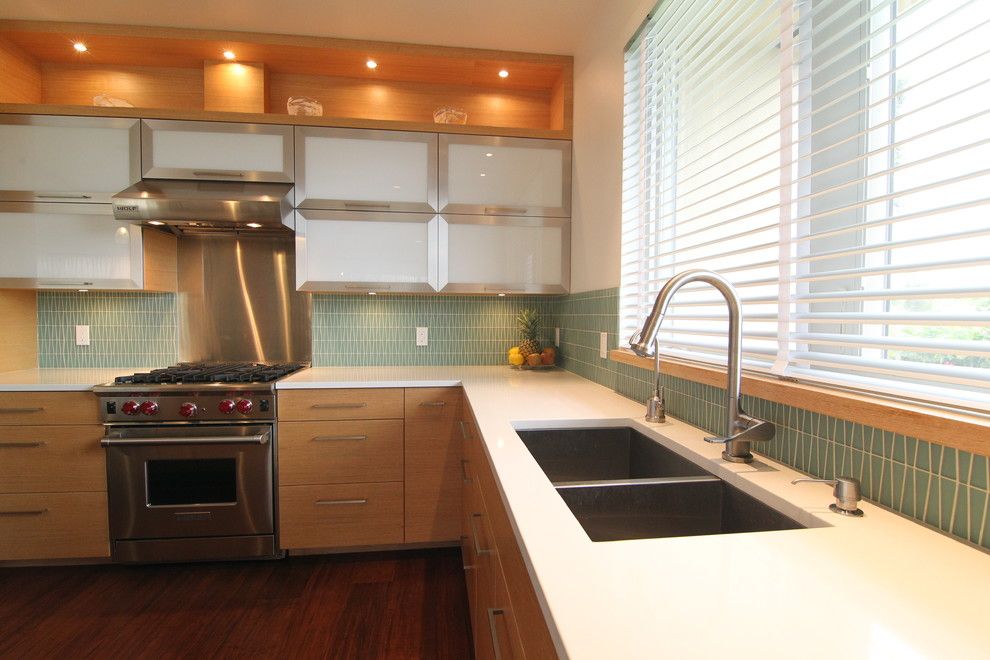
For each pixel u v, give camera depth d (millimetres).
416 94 2842
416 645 1731
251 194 2354
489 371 2693
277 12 2271
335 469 2287
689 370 1384
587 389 2090
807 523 793
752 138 1333
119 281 2396
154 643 1731
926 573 609
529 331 2828
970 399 712
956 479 700
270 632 1796
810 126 1082
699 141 1561
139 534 2197
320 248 2471
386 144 2492
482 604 1338
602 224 2164
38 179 2326
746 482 958
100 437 2182
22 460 2162
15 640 1750
